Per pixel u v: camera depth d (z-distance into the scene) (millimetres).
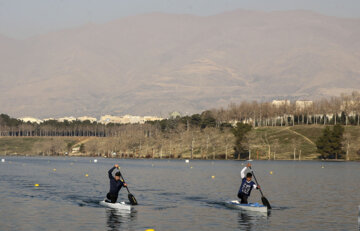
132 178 115062
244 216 51062
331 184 98625
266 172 153500
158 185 91938
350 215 52125
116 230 42531
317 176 130125
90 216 49969
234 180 108688
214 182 101688
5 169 160250
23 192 73562
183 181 104500
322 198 69250
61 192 73875
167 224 45938
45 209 54438
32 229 42469
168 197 68812
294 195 73688
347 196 72375
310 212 54406
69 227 43625
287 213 53594
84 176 118875
